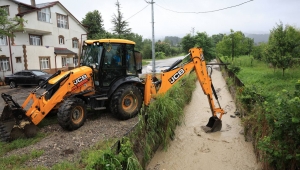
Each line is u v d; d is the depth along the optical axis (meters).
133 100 6.77
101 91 6.59
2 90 15.07
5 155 4.62
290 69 13.12
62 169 3.80
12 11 21.56
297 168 3.65
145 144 5.05
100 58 6.43
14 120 5.45
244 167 5.04
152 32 19.00
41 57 21.48
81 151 4.64
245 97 7.00
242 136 6.55
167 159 5.45
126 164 3.94
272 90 9.10
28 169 3.93
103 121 6.47
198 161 5.35
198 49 6.36
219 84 15.02
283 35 12.48
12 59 20.19
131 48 7.16
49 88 5.91
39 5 25.62
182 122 7.51
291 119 3.42
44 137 5.48
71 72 6.14
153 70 19.16
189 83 12.23
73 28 27.98
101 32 38.53
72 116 5.76
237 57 25.66
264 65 19.30
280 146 3.80
